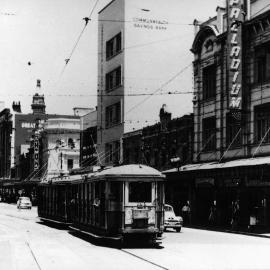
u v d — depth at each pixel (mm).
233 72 33781
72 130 80312
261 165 28984
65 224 31234
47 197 36438
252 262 16578
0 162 134125
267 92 32406
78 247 21266
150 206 21250
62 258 17422
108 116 59219
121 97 55188
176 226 30797
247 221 33125
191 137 41031
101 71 60906
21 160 103375
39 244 22594
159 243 22016
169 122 44156
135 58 55281
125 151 53719
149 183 21359
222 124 36875
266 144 32094
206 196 38750
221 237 27109
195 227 35625
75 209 27672
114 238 20953
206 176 35562
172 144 43594
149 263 16016
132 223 21000
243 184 33062
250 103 33938
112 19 58406
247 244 23203
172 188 43656
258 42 33312
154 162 46906
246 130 34062
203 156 39375
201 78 40375
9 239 25266
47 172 77750
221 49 37312
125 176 21109
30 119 120750
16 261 16250
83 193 25734
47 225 36688
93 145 64625
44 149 82688
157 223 21297
